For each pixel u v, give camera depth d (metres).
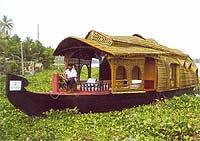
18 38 71.06
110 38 20.81
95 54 23.05
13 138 13.78
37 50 64.56
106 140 13.53
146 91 21.19
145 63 22.56
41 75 47.53
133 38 24.11
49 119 17.39
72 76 19.92
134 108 19.66
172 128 14.42
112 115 18.17
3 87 29.48
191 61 31.31
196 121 15.65
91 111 18.88
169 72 23.38
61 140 13.59
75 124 16.31
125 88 19.97
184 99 21.39
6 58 55.06
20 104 17.23
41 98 17.52
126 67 20.09
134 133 14.35
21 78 17.11
